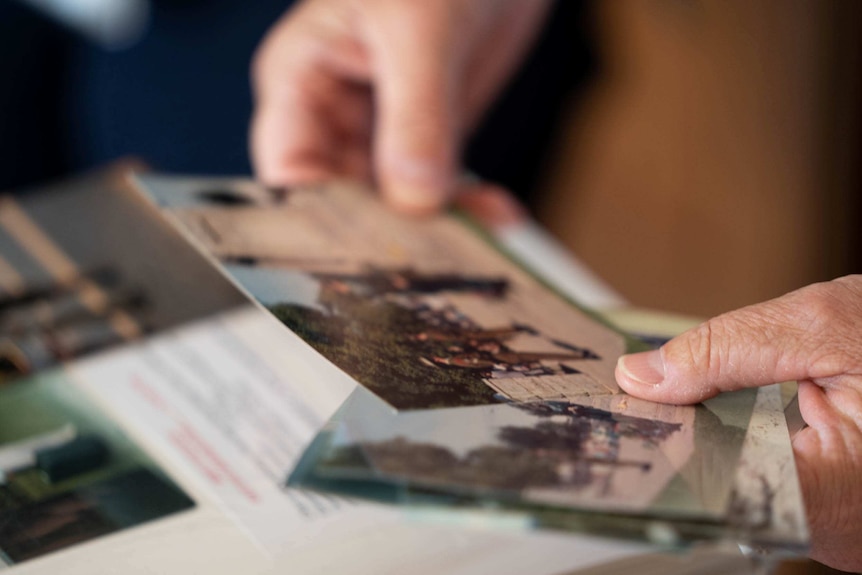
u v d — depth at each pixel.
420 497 0.33
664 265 1.48
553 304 0.60
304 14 0.92
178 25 1.21
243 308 0.64
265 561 0.40
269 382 0.56
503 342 0.49
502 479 0.34
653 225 1.52
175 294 0.66
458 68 0.86
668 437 0.39
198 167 1.14
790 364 0.42
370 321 0.49
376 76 0.85
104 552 0.41
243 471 0.47
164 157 1.15
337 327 0.46
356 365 0.42
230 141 1.16
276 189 0.73
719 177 1.54
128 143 1.18
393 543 0.42
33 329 0.61
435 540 0.42
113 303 0.65
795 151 1.52
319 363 0.58
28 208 0.77
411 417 0.37
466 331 0.51
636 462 0.36
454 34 0.85
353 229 0.69
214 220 0.61
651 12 1.63
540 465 0.35
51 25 1.17
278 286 0.51
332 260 0.60
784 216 1.50
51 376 0.56
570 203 1.54
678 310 1.42
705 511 0.33
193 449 0.49
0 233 0.73
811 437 0.41
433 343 0.47
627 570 0.40
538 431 0.38
